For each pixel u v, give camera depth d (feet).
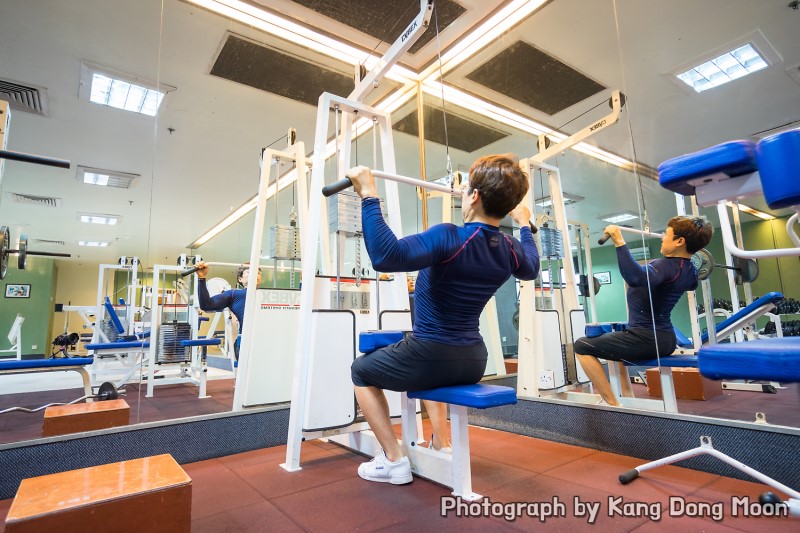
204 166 11.97
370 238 4.82
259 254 9.89
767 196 2.87
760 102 7.55
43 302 10.31
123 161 10.94
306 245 7.55
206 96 11.43
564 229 10.00
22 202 9.77
